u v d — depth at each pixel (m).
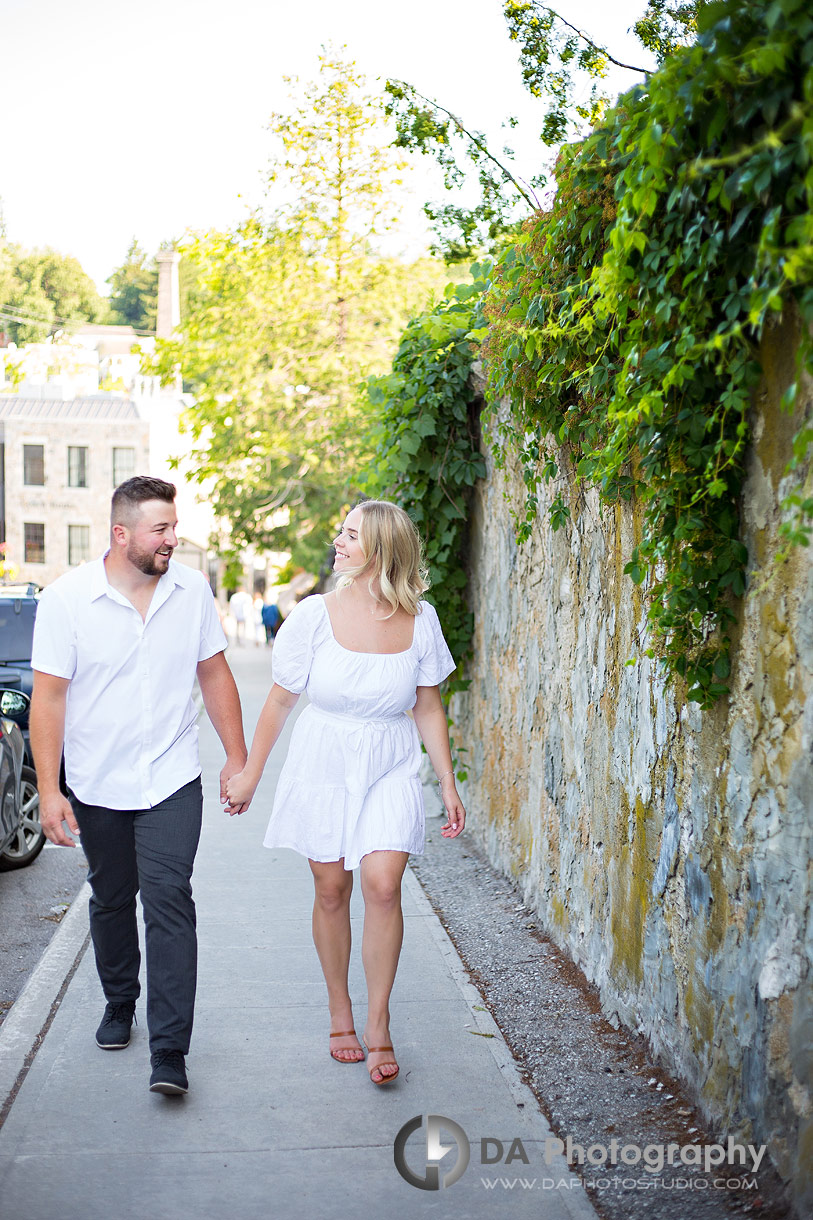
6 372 49.59
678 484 3.14
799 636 2.79
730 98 2.60
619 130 3.44
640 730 4.02
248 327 22.89
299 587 33.41
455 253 6.07
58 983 4.73
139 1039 4.11
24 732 9.14
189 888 3.74
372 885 3.75
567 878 5.11
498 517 6.75
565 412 4.71
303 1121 3.48
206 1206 2.98
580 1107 3.60
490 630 7.05
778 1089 2.93
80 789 3.76
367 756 3.76
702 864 3.43
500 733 6.75
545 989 4.71
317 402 23.48
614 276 3.20
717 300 2.94
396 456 7.33
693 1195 3.02
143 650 3.72
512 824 6.42
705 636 3.30
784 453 2.83
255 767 3.92
